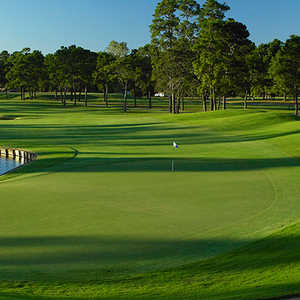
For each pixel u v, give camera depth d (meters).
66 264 10.20
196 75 80.88
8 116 87.25
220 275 9.34
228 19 75.12
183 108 108.94
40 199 16.66
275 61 80.19
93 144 38.25
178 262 10.27
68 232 12.56
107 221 13.61
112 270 9.83
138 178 20.88
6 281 9.23
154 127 52.66
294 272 9.09
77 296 8.30
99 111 102.06
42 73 144.00
